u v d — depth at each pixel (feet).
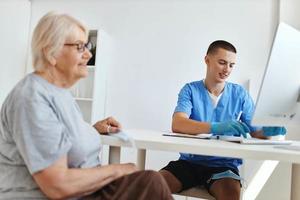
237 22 9.03
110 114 9.71
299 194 4.33
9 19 10.19
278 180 7.57
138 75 9.62
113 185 3.04
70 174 2.70
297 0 8.36
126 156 9.32
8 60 10.10
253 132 4.40
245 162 7.77
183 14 9.43
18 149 2.70
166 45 9.48
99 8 10.15
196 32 9.30
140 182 2.89
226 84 5.89
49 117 2.72
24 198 2.80
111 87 9.78
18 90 2.81
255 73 8.73
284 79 3.48
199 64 9.20
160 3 9.62
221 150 3.06
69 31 3.03
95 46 9.34
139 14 9.78
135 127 9.48
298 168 4.34
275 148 3.21
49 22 3.00
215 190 4.55
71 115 3.08
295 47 3.42
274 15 8.78
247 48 8.88
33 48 3.07
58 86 3.15
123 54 9.79
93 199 2.95
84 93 9.57
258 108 3.52
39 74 3.09
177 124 4.75
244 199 7.69
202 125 4.42
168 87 9.36
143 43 9.66
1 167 2.89
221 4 9.18
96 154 3.38
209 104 5.68
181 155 5.48
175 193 4.85
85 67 3.24
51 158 2.60
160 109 9.36
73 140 2.98
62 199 2.66
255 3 8.95
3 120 2.85
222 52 5.53
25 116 2.64
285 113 3.67
